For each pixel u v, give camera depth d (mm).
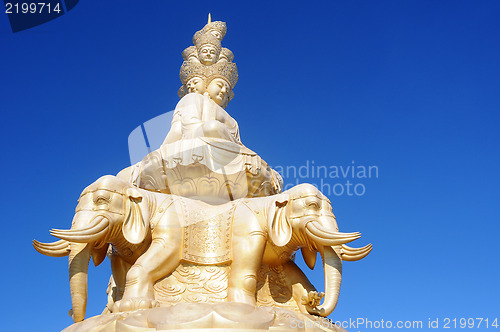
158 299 7008
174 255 7250
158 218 7363
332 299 7082
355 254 7422
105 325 6277
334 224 7383
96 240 6902
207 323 6094
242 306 6355
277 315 6488
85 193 7195
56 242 7090
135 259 7539
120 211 7145
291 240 7480
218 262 7391
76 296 6867
